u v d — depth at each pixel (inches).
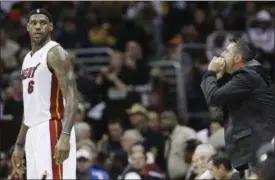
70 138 711.1
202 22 1627.7
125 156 1072.8
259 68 695.7
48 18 715.4
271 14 1653.5
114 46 1567.4
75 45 1535.4
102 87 1382.9
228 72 699.4
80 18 1589.6
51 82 706.8
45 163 706.2
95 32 1592.0
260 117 684.7
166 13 1663.4
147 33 1590.8
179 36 1622.8
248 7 1643.7
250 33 1526.8
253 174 513.7
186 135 1105.4
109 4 1617.9
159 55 1566.2
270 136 681.0
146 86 1407.5
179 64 1428.4
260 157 506.6
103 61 1523.1
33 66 708.7
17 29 1574.8
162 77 1401.3
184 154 1005.8
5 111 1215.6
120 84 1382.9
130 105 1336.1
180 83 1411.2
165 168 1130.7
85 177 972.6
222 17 1627.7
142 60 1430.9
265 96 685.9
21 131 735.1
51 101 708.7
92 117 1326.3
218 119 1053.2
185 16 1654.8
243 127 684.7
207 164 896.9
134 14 1658.5
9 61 1466.5
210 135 1122.7
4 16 1612.9
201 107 1411.2
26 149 720.3
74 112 698.2
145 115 1189.7
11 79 1325.0
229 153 693.9
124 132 1174.3
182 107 1396.4
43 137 706.8
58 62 701.3
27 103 715.4
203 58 1465.3
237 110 686.5
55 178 706.2
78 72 1393.9
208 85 686.5
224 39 1505.9
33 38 712.4
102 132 1312.7
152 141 1151.0
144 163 1003.9
